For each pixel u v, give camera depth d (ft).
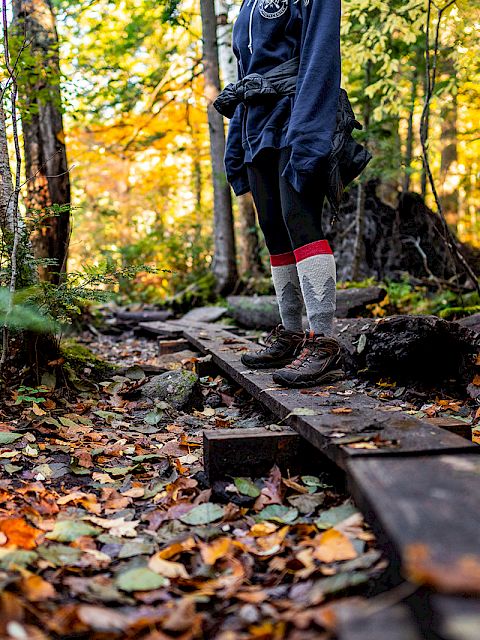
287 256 9.13
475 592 3.10
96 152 33.22
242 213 33.12
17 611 4.07
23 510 6.14
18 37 14.96
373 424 6.14
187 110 31.94
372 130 21.48
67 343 13.47
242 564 5.08
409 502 3.89
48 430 9.00
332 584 4.39
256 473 6.73
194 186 45.91
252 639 3.89
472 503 3.84
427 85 13.91
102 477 7.38
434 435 5.74
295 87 8.32
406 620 3.39
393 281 26.94
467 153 36.86
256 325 20.54
